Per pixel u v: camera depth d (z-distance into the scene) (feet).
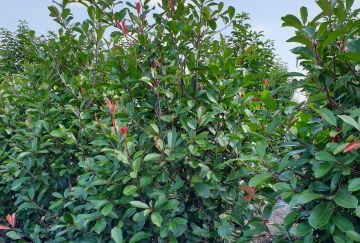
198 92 10.56
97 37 14.15
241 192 10.77
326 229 6.82
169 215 9.39
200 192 9.64
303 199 6.12
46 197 13.51
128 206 9.87
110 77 12.27
